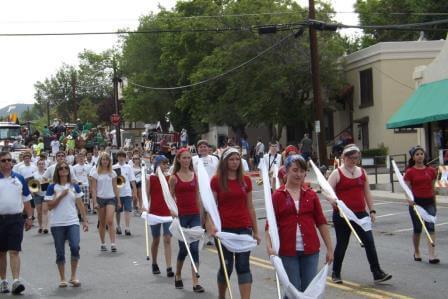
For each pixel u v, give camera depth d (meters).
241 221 7.71
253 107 37.38
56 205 10.19
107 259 12.87
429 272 10.27
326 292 9.07
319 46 37.59
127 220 16.48
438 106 25.80
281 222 6.76
